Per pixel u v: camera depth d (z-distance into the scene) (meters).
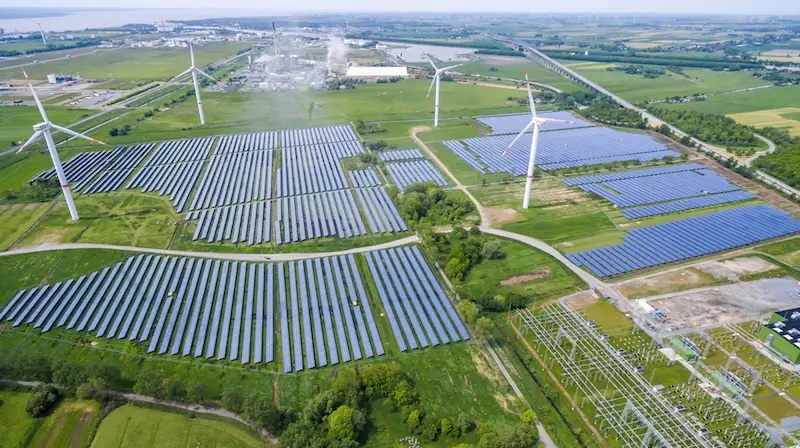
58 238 129.75
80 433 74.44
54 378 79.50
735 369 86.00
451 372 86.75
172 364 88.50
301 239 130.50
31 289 108.88
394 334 96.06
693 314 100.12
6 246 125.44
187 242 129.12
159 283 111.81
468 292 106.81
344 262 119.94
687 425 73.81
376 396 80.75
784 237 130.25
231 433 74.62
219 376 85.81
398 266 118.19
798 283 110.19
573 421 76.75
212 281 112.25
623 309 102.06
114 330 96.38
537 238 130.00
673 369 86.25
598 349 90.88
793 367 86.00
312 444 69.44
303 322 99.25
